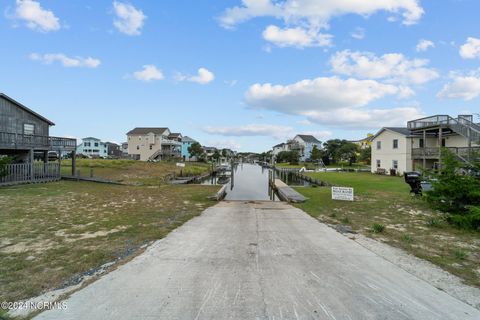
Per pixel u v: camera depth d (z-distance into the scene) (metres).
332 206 11.10
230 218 8.61
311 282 3.96
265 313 3.14
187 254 5.12
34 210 9.43
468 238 6.44
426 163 27.28
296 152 77.38
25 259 4.79
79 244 5.68
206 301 3.39
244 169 74.75
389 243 5.98
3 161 16.48
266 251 5.34
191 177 31.30
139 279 4.00
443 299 3.53
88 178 21.45
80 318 3.02
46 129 23.19
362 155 58.16
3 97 19.31
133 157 63.00
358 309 3.26
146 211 9.65
